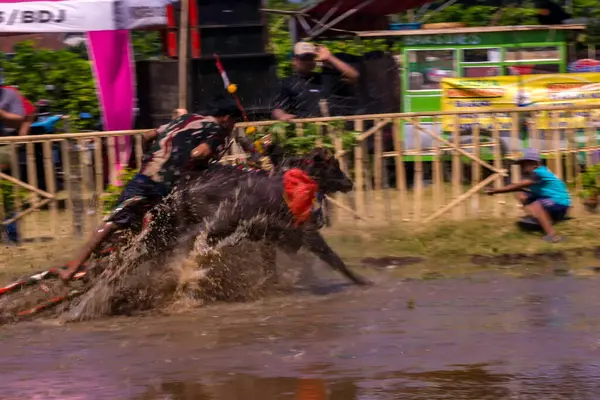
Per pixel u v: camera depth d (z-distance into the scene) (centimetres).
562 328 1284
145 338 1300
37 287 1505
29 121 2220
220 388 1055
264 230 1541
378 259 1775
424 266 1736
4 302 1491
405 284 1608
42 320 1438
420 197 2014
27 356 1221
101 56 2189
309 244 1583
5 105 2186
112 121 2238
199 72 2347
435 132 2020
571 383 1046
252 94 2361
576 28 2552
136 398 1030
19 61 2523
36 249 1862
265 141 1784
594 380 1055
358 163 1994
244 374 1106
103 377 1112
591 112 2038
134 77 2244
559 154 2038
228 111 1537
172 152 1507
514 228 1936
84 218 1916
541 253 1786
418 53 2541
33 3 2133
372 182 2055
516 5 3006
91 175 1931
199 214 1523
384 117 1995
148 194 1502
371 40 2716
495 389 1030
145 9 2194
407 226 1991
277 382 1072
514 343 1214
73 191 1917
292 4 3281
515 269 1702
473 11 3039
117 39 2191
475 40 2541
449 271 1697
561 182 1909
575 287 1546
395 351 1190
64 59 2519
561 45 2558
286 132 1964
